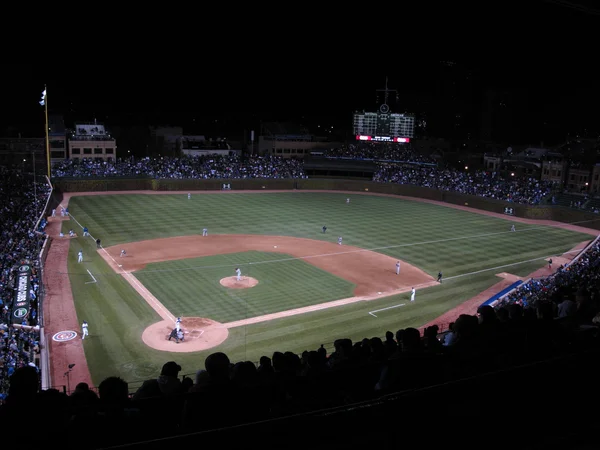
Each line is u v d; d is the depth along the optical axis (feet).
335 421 13.25
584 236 230.07
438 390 14.51
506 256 192.54
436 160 378.12
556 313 41.75
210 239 201.77
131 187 305.73
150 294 139.44
